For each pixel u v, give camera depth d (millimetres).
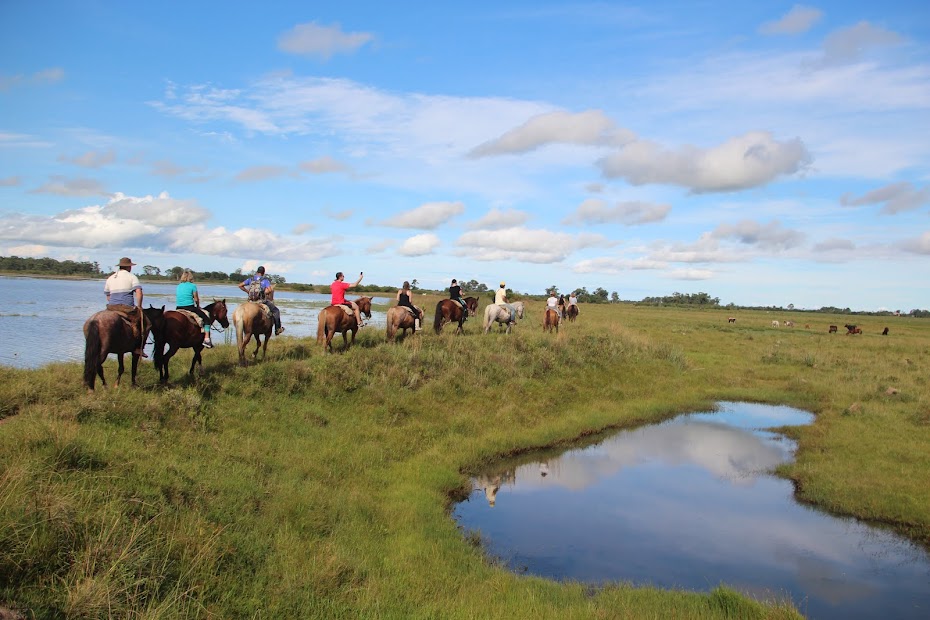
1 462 6184
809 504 10883
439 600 6395
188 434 9461
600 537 9273
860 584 7906
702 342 36656
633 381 21312
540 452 13898
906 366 26875
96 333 9398
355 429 12344
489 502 10648
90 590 4609
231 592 5449
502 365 18156
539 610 6426
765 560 8602
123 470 7000
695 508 10609
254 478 8586
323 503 8367
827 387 21719
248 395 12164
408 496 9781
